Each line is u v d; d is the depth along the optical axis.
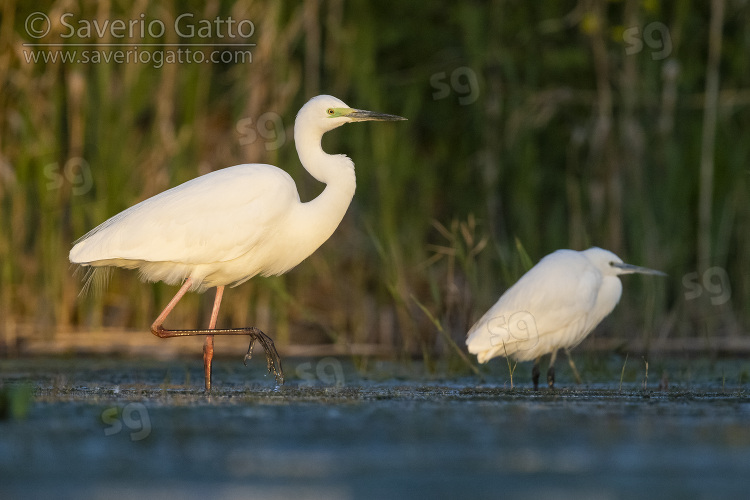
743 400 8.37
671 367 12.22
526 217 15.29
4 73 13.73
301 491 4.80
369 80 15.23
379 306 14.86
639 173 14.83
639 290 14.65
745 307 14.84
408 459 5.57
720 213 15.06
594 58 16.92
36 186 14.21
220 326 14.73
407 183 16.28
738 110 15.70
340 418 7.00
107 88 13.66
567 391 9.23
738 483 5.05
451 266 12.52
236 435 6.28
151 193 13.81
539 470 5.32
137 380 10.41
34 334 13.87
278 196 10.13
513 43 17.02
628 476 5.20
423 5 17.44
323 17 16.72
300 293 15.01
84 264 10.08
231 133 14.66
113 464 5.41
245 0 14.59
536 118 15.70
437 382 10.48
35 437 6.20
